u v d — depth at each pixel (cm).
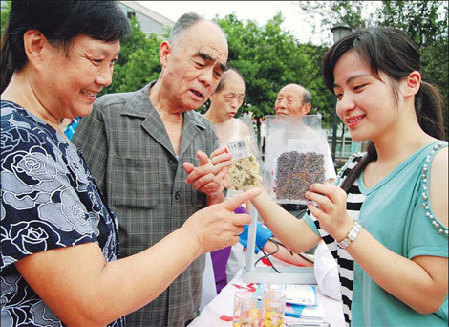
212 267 204
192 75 142
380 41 92
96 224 95
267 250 200
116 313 78
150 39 1277
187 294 152
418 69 97
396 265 84
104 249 97
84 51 83
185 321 157
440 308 87
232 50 1059
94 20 80
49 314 81
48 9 78
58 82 85
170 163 152
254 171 134
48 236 73
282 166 124
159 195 149
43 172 76
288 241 125
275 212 127
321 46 1142
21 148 75
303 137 127
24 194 73
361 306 101
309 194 92
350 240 88
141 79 1102
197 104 149
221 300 162
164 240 90
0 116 78
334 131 641
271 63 1066
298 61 1112
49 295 75
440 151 87
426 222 83
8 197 72
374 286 95
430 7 899
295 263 199
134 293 80
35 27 80
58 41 81
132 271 81
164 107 157
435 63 861
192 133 161
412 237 87
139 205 146
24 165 74
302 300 156
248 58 1064
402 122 98
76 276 74
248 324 124
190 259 91
